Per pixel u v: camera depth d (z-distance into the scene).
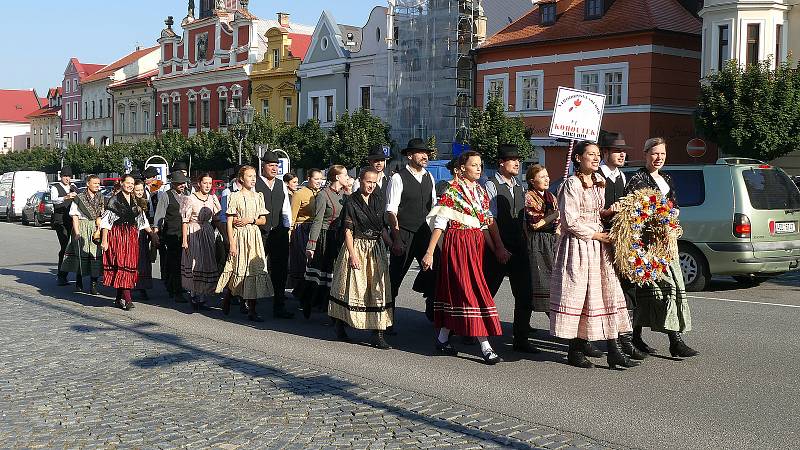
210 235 11.94
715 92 27.16
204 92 60.16
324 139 43.00
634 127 34.06
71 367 8.09
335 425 6.11
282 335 9.96
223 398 6.90
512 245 8.73
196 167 51.09
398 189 9.69
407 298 13.24
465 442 5.70
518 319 8.80
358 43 48.19
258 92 54.88
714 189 13.36
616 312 7.85
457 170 8.42
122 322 10.82
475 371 7.93
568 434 5.88
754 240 13.10
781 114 26.00
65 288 14.61
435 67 43.00
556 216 8.59
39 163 75.81
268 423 6.16
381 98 45.59
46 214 36.91
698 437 5.81
